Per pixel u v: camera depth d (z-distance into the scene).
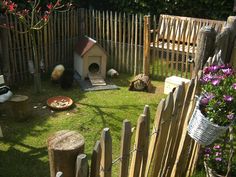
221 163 3.86
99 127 5.48
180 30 7.34
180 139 3.60
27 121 5.57
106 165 2.26
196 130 3.20
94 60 7.38
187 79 6.93
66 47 8.05
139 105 6.38
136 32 7.61
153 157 3.11
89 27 8.28
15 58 6.93
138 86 7.03
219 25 7.63
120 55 8.07
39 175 4.25
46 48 7.46
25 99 5.46
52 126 5.45
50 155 2.18
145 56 7.46
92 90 6.96
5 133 5.18
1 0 6.29
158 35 7.55
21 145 4.88
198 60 4.94
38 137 5.11
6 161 4.49
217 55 4.24
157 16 9.02
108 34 8.05
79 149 2.16
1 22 6.39
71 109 6.08
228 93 3.11
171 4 8.77
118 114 5.96
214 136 3.14
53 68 7.81
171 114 3.04
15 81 7.07
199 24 7.87
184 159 3.84
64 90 6.95
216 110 3.08
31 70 6.75
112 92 6.96
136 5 9.06
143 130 2.59
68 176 2.20
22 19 6.10
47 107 6.11
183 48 7.37
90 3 9.55
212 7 8.58
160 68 7.71
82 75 7.38
